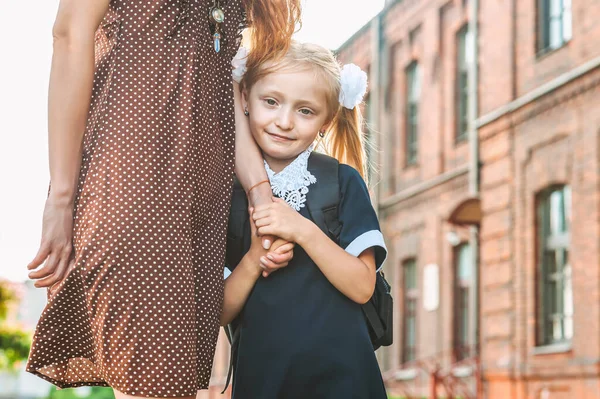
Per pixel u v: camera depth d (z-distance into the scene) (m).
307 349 2.16
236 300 2.21
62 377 2.02
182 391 1.87
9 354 18.50
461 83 14.69
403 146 16.58
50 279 1.96
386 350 16.66
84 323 1.98
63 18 1.93
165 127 1.96
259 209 2.18
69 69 1.93
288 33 2.28
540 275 11.91
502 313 12.57
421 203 15.75
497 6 13.17
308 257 2.23
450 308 14.60
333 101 2.37
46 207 1.94
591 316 10.55
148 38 1.99
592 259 10.61
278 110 2.27
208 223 2.07
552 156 11.62
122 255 1.88
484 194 13.29
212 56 2.10
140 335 1.87
